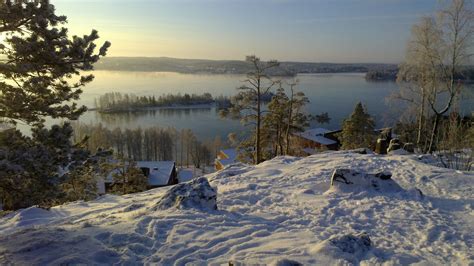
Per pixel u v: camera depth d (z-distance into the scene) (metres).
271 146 30.39
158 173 42.06
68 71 6.98
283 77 27.80
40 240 6.66
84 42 6.95
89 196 19.02
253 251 6.57
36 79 6.73
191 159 79.50
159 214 8.62
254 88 24.67
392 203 9.93
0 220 10.69
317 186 12.05
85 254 6.15
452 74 23.58
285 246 6.80
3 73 6.82
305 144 47.34
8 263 5.80
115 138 72.50
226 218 8.41
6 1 6.37
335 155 17.22
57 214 11.06
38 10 6.62
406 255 6.70
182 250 6.58
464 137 16.72
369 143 32.56
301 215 9.08
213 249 6.66
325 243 6.71
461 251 6.96
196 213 8.62
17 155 6.24
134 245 6.70
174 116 106.81
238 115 25.22
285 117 29.06
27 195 6.37
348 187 11.28
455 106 21.52
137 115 110.12
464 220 8.70
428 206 9.71
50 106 7.33
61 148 6.95
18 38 6.55
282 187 12.18
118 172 25.80
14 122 7.20
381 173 11.38
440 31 23.64
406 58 25.27
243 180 13.64
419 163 14.29
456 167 14.82
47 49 6.65
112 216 9.10
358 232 7.91
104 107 118.94
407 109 26.67
